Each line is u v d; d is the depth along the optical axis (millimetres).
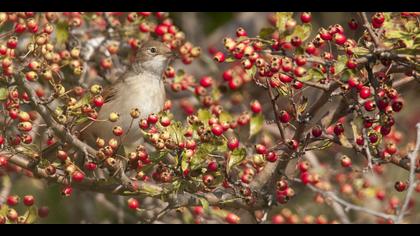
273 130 14969
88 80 14867
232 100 14852
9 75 10602
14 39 10961
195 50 13945
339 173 14945
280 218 14352
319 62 10102
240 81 13750
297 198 15727
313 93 14102
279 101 15203
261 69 10117
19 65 11016
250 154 12594
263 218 11586
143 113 13484
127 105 13383
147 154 10570
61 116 10383
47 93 12789
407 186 10188
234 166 10805
